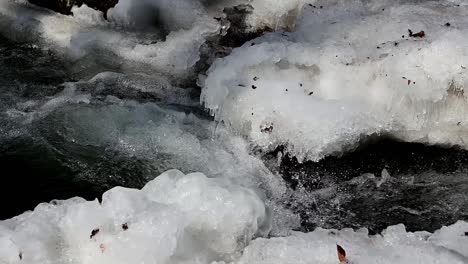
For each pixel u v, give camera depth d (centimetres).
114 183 256
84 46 322
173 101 296
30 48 324
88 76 308
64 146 269
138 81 305
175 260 209
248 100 270
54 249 208
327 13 310
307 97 268
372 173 263
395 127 269
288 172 262
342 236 220
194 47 317
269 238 217
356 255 212
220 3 334
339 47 278
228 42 319
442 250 214
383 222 246
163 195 222
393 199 254
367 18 297
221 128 276
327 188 258
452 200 254
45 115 283
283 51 278
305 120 263
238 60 279
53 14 341
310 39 289
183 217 215
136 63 315
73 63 316
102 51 321
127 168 261
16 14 338
